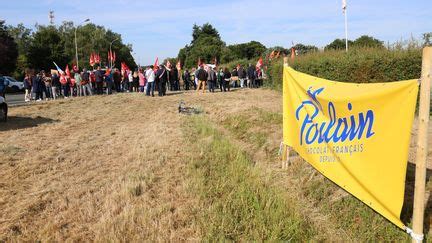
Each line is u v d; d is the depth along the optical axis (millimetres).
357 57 15516
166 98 19688
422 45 14266
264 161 7844
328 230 4957
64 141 10094
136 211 5316
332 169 5461
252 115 12359
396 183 4539
